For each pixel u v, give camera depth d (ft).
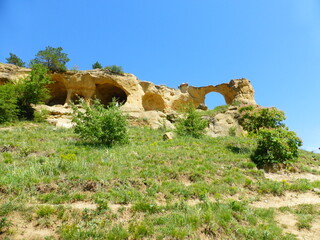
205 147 38.83
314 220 16.74
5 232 11.89
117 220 14.16
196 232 13.33
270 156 30.99
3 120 54.08
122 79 100.27
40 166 21.45
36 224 12.94
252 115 46.11
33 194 16.58
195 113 55.77
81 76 96.63
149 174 22.61
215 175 25.00
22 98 68.28
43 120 62.90
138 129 60.34
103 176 20.38
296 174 29.91
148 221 13.97
